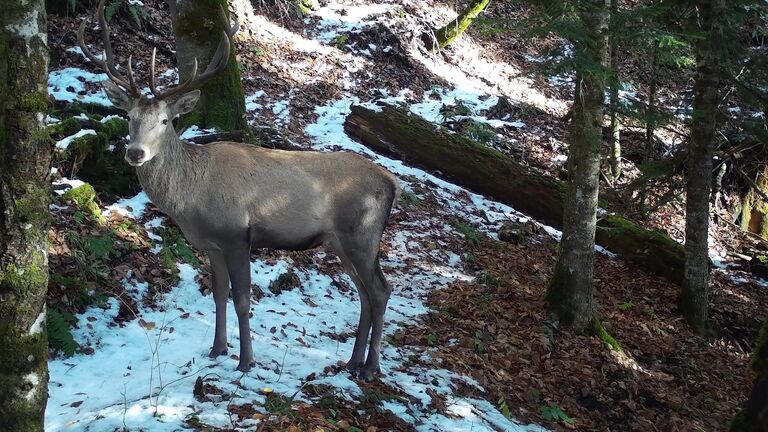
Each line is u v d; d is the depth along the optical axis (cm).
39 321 356
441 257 947
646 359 862
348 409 520
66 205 696
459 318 791
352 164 582
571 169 821
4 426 349
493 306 835
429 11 1770
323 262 827
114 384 514
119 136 820
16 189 341
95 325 586
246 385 520
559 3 700
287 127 1152
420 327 740
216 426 455
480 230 1061
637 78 1711
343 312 735
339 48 1484
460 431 548
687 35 770
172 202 531
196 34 976
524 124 1480
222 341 570
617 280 1057
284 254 796
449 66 1617
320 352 617
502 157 1179
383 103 1249
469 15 1652
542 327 805
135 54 1163
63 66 1069
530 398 668
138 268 671
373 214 581
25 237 345
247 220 545
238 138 938
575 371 745
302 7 1570
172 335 598
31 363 353
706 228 999
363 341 596
